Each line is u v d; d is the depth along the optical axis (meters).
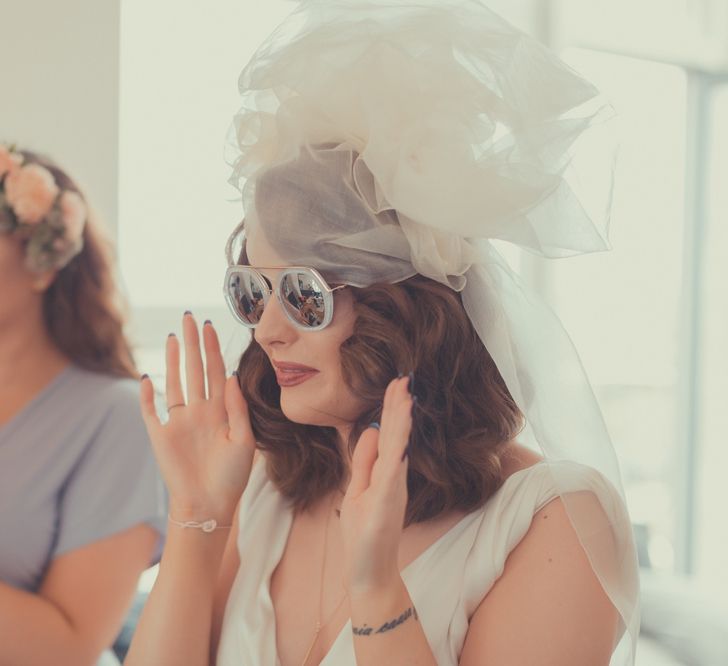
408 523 1.26
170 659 1.31
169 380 1.39
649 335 4.42
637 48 4.26
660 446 4.53
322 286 1.19
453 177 1.15
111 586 1.75
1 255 1.76
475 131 1.18
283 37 1.28
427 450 1.23
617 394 4.35
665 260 4.45
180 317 3.32
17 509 1.73
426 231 1.17
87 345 1.87
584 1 4.06
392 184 1.15
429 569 1.22
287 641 1.30
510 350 1.22
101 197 3.09
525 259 4.01
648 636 3.05
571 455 1.23
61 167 1.91
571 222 1.21
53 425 1.78
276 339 1.23
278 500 1.43
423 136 1.16
